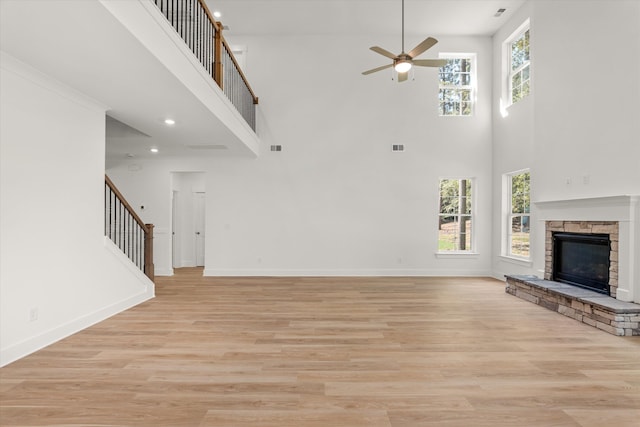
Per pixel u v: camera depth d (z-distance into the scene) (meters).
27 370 2.73
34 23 2.46
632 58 3.81
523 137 6.25
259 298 5.31
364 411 2.17
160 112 4.57
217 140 6.14
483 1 6.15
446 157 7.39
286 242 7.44
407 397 2.34
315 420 2.07
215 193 7.48
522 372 2.72
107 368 2.77
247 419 2.08
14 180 3.03
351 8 6.38
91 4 2.25
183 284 6.47
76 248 3.79
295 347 3.25
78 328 3.75
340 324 3.98
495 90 7.24
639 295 3.78
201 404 2.24
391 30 7.19
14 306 2.99
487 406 2.23
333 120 7.42
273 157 7.45
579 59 4.63
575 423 2.05
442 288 6.09
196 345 3.29
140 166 7.59
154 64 3.16
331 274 7.39
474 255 7.36
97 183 4.20
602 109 4.23
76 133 3.85
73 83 3.61
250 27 7.09
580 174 4.61
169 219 7.57
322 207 7.42
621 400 2.31
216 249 7.45
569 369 2.78
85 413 2.13
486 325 3.94
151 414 2.12
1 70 2.93
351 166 7.41
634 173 3.79
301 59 7.43
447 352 3.13
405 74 5.13
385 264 7.41
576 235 4.69
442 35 7.37
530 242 5.89
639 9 3.72
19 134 3.10
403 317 4.27
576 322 4.05
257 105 7.45
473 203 7.48
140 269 5.36
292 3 6.23
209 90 4.46
